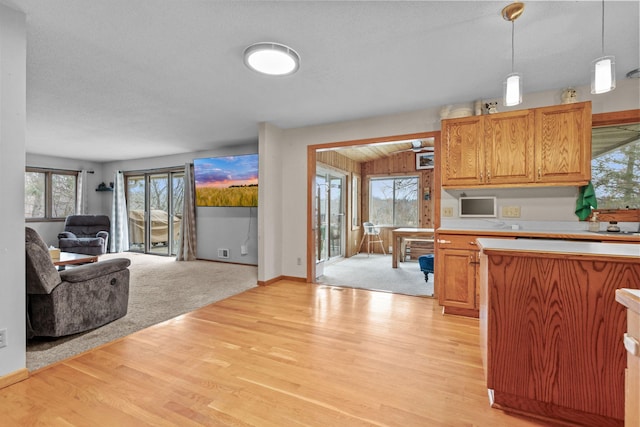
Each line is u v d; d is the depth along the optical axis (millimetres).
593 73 1735
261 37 2131
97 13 1864
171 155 6672
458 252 2994
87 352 2229
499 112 3123
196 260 6285
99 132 4750
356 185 7590
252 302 3447
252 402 1660
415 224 7477
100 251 6238
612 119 2855
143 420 1514
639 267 1336
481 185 3090
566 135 2797
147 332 2602
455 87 2975
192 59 2443
